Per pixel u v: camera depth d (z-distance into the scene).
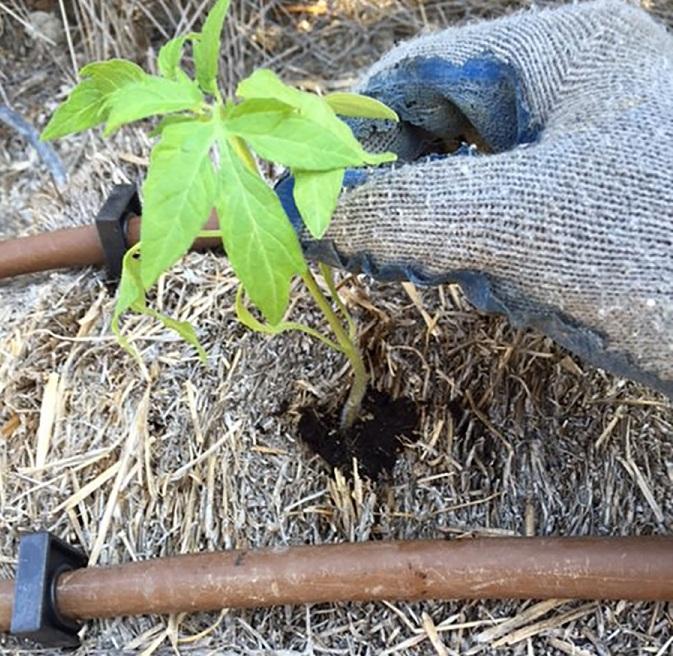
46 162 0.35
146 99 0.16
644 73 0.19
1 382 0.28
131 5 0.36
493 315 0.26
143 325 0.28
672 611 0.22
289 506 0.25
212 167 0.15
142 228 0.14
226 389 0.26
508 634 0.23
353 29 0.38
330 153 0.15
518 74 0.21
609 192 0.17
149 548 0.25
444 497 0.25
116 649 0.24
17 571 0.23
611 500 0.24
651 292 0.17
